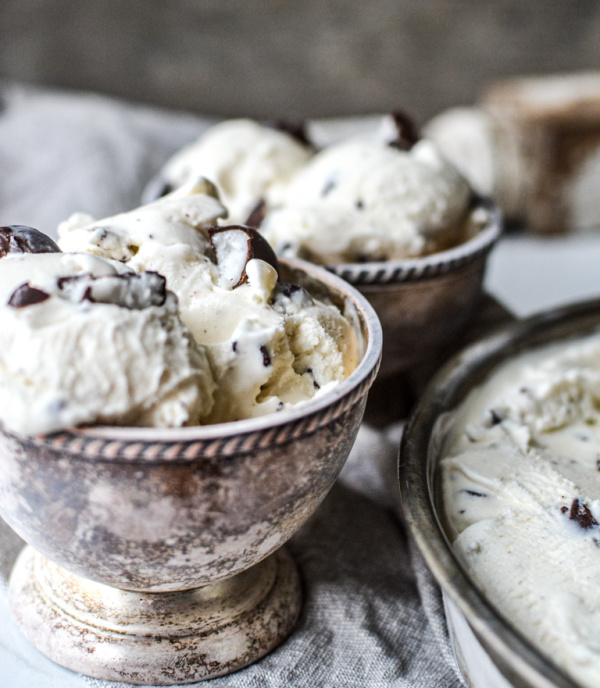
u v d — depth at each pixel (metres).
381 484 0.35
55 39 0.93
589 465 0.31
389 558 0.33
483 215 0.41
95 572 0.26
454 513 0.29
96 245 0.28
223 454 0.23
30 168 0.66
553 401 0.34
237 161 0.47
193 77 0.99
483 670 0.26
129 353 0.24
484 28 1.04
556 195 0.95
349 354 0.29
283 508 0.25
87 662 0.28
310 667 0.29
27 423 0.23
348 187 0.39
